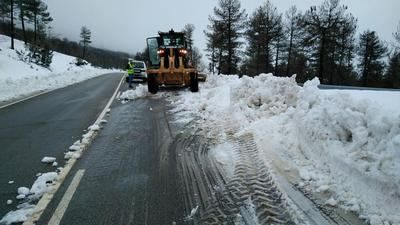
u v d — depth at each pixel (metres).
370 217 2.88
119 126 7.09
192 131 6.41
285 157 4.50
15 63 27.91
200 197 3.54
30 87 15.97
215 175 4.12
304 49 34.84
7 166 4.55
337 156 3.75
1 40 51.38
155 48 14.52
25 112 8.92
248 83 7.90
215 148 5.21
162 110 9.09
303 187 3.62
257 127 5.91
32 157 4.95
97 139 5.98
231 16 36.47
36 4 53.09
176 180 4.01
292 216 3.04
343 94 4.41
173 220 3.08
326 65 34.84
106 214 3.21
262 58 38.19
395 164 2.98
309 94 5.33
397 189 2.92
